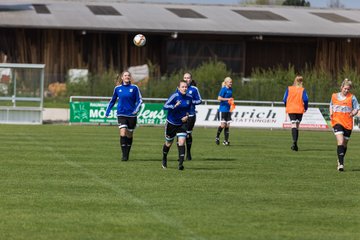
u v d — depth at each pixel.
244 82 82.69
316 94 79.38
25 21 98.88
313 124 68.81
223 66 90.00
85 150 40.97
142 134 55.81
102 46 104.19
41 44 101.75
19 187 26.27
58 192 25.25
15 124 65.44
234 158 38.41
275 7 125.19
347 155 42.19
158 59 106.69
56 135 52.34
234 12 116.31
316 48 109.88
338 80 87.69
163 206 22.77
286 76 85.31
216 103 77.12
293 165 35.62
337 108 33.84
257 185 27.95
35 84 67.00
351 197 25.42
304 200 24.56
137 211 21.88
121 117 35.72
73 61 102.69
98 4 117.25
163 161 32.91
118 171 31.39
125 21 102.88
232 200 24.22
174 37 100.50
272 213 21.97
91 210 21.91
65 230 19.08
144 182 28.06
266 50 110.81
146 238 18.30
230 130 64.81
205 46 109.44
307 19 113.44
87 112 67.12
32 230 19.03
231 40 109.88
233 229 19.52
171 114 32.09
